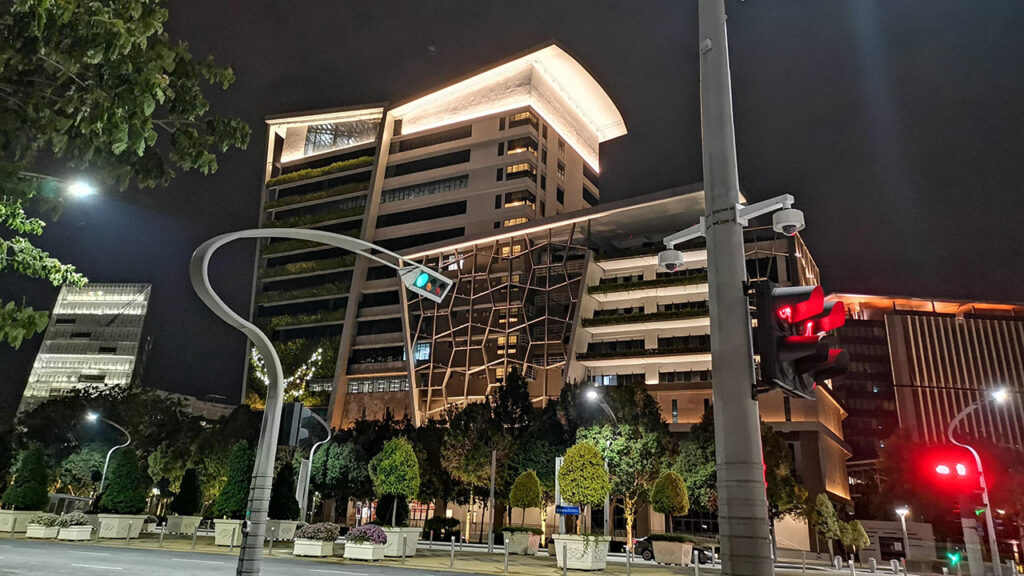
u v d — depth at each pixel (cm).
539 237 6719
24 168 790
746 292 500
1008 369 10906
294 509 3112
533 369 6172
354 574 1752
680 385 5628
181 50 905
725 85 562
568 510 2372
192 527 3419
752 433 466
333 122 9400
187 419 5634
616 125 9175
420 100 8444
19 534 2848
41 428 5350
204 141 942
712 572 2695
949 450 2339
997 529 5578
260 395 8325
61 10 670
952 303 11781
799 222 518
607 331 6159
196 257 851
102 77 725
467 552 3145
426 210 7850
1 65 711
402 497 2752
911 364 10962
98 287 12188
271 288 8906
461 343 6725
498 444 4272
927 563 4050
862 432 10875
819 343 468
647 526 5269
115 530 2798
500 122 7781
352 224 8394
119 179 863
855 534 4834
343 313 7938
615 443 3522
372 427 5062
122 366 11625
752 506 447
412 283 985
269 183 9325
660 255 644
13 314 687
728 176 532
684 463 4044
